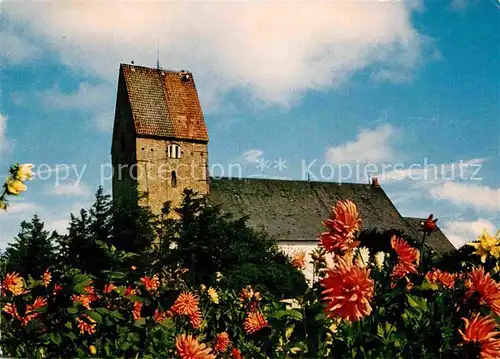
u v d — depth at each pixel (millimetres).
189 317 4332
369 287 2492
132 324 3957
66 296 3965
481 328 2797
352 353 3068
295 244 52969
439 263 3688
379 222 57750
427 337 2990
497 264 3527
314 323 3195
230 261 33562
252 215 54219
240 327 4898
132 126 50344
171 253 4918
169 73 54031
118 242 30500
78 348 3883
